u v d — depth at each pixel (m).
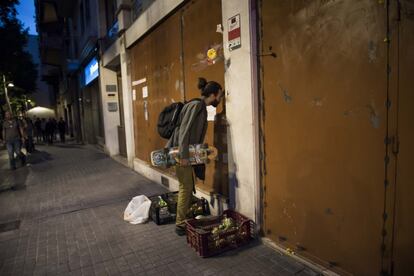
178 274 2.72
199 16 4.06
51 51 20.25
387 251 2.08
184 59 4.57
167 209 4.05
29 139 12.92
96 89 12.78
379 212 2.10
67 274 2.83
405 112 1.89
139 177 6.73
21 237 3.75
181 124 3.22
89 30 12.12
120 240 3.49
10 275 2.87
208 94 3.31
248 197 3.30
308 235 2.70
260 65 3.02
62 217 4.39
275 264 2.78
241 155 3.33
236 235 3.13
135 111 7.27
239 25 3.14
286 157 2.83
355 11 2.11
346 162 2.29
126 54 7.31
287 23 2.66
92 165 8.78
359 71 2.12
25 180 7.25
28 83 31.36
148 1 5.95
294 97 2.67
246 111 3.18
